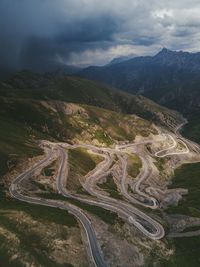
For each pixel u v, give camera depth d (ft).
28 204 524.52
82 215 503.61
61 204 547.08
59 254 386.11
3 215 429.38
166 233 560.61
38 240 392.47
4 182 601.62
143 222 567.59
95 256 410.72
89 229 461.78
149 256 460.14
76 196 627.46
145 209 646.33
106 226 485.15
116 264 414.41
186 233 578.25
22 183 610.65
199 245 540.52
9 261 328.08
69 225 453.58
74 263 384.27
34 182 629.92
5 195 556.10
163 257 472.03
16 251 345.10
